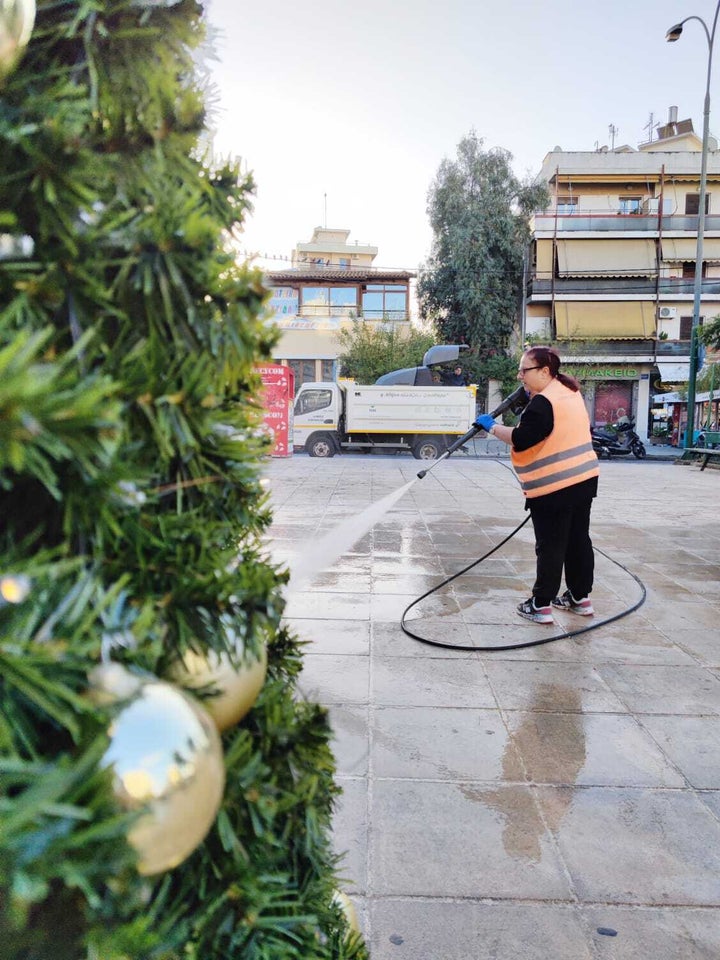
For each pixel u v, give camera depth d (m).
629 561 6.03
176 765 0.52
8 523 0.55
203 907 0.63
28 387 0.40
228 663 0.67
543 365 4.04
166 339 0.62
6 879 0.40
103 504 0.52
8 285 0.51
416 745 2.72
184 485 0.67
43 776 0.44
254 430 0.84
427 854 2.07
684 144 32.47
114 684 0.54
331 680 3.31
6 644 0.44
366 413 19.80
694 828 2.23
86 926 0.48
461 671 3.45
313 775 0.83
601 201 30.44
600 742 2.77
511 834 2.18
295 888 0.81
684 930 1.79
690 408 18.36
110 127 0.59
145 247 0.57
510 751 2.69
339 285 29.58
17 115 0.50
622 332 29.34
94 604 0.55
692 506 9.41
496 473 13.55
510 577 5.31
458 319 28.92
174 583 0.61
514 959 1.69
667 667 3.55
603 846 2.13
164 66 0.62
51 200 0.49
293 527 6.93
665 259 29.31
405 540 6.68
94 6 0.53
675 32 18.64
